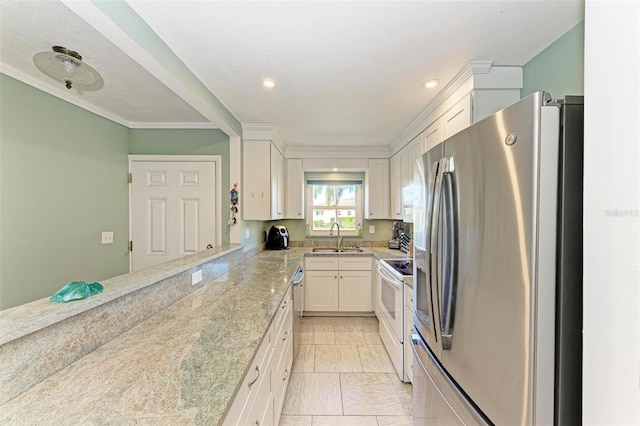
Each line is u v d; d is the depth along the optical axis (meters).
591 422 0.65
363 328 3.35
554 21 1.31
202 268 1.97
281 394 1.81
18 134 1.79
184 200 2.83
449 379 1.17
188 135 2.83
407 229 3.69
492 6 1.21
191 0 1.15
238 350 1.05
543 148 0.78
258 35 1.40
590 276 0.65
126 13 1.17
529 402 0.80
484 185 0.96
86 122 2.30
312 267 3.71
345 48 1.52
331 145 3.77
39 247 1.93
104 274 2.50
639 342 0.54
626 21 0.56
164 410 0.73
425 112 2.40
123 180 2.73
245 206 2.91
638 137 0.54
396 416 1.88
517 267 0.83
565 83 1.41
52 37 1.42
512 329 0.85
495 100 1.70
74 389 0.82
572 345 0.79
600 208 0.63
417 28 1.35
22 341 0.81
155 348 1.07
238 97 2.17
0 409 0.73
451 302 1.13
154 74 1.50
